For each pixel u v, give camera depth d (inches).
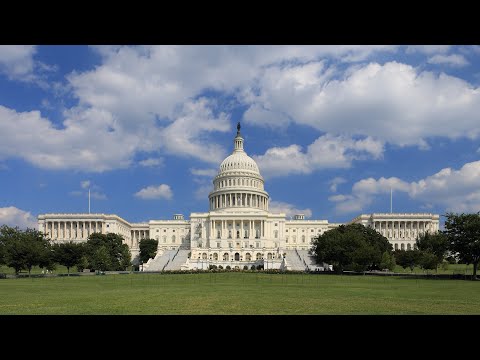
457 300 1807.3
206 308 1494.8
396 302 1708.9
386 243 5856.3
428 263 4306.1
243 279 3595.0
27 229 5012.3
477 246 3622.0
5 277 4133.9
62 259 4940.9
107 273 5036.9
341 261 4658.0
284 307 1528.1
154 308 1498.5
